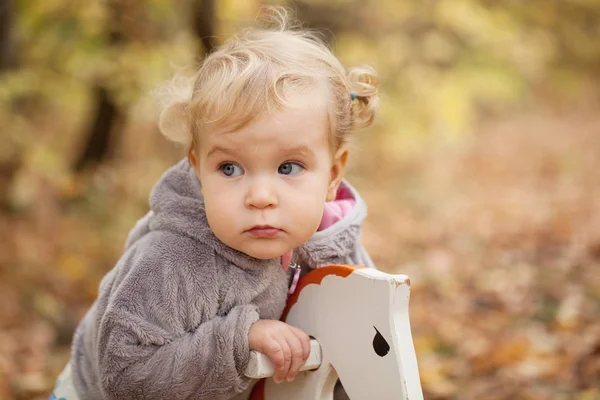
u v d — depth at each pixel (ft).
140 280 4.58
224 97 4.38
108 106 18.67
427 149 29.58
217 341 4.47
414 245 18.45
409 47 22.43
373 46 21.93
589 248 15.56
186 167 5.09
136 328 4.48
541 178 26.00
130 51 16.17
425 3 22.41
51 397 5.53
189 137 4.91
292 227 4.45
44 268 15.40
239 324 4.50
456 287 14.21
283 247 4.49
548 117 40.24
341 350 4.60
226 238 4.48
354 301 4.52
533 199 22.57
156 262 4.62
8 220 17.97
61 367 11.25
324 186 4.59
